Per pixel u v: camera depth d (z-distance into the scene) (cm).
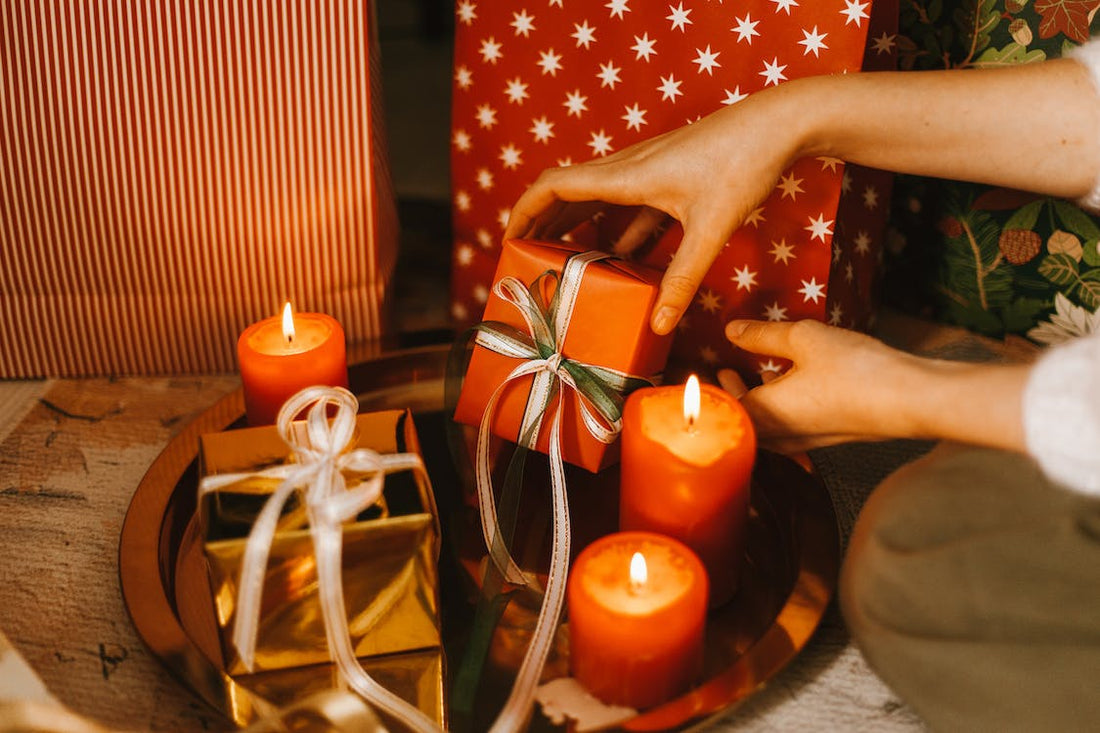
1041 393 59
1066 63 72
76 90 80
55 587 75
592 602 63
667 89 81
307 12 80
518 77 85
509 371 77
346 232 87
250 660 65
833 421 69
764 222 81
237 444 68
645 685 64
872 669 65
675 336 87
